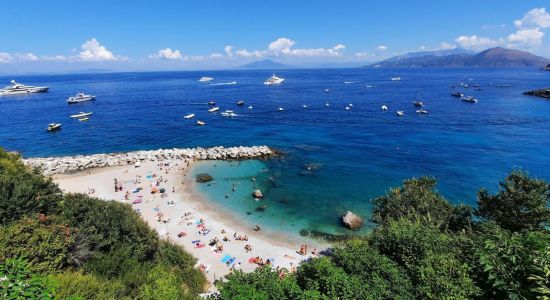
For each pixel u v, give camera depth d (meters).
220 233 39.09
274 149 72.12
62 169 58.19
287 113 118.69
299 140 81.31
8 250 15.09
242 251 35.59
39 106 142.25
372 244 21.28
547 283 11.32
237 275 17.55
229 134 88.06
